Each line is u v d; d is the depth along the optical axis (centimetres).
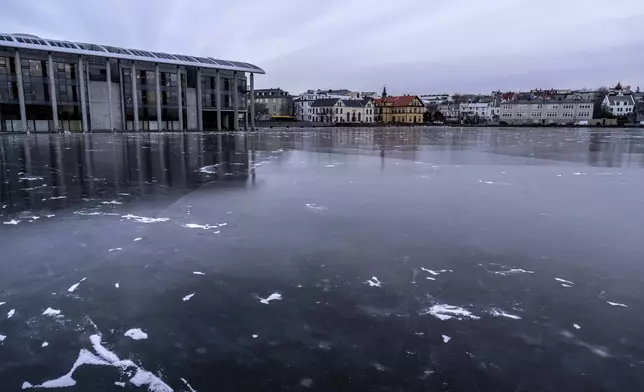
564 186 1509
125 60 5612
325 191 1378
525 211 1115
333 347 482
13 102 4912
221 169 1911
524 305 587
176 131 6116
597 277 683
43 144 3303
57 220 989
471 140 4638
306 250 794
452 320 545
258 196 1289
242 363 452
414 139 4800
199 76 6306
